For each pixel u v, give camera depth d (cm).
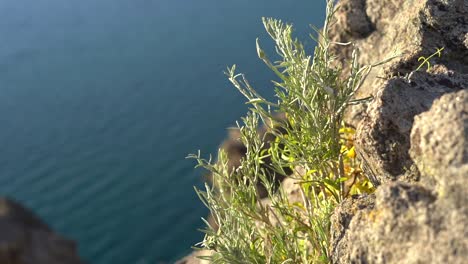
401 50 501
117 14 9844
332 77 453
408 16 531
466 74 464
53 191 5072
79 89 7344
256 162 468
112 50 8512
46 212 4762
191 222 4234
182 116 6109
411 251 328
